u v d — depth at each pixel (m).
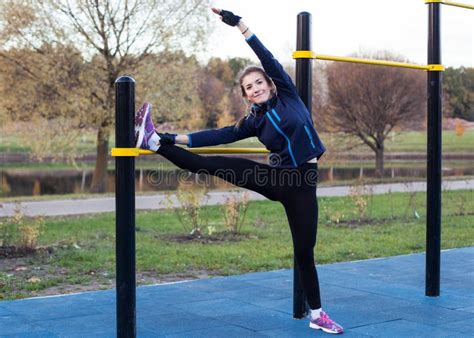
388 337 4.25
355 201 12.90
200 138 4.00
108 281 6.70
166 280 6.81
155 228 10.99
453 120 35.69
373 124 27.94
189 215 10.55
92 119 20.69
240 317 4.82
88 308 5.11
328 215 12.73
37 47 19.95
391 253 8.55
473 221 12.30
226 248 8.86
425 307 5.10
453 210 14.30
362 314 4.88
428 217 5.45
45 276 6.92
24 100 20.66
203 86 31.08
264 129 4.09
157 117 21.41
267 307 5.15
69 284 6.55
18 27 19.64
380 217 12.77
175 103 21.66
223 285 6.06
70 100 20.31
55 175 31.05
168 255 8.27
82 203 16.42
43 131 21.25
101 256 8.12
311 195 4.15
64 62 20.09
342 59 4.72
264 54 4.01
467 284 6.07
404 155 37.16
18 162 33.88
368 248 8.91
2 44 19.91
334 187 21.00
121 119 3.59
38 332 4.38
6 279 6.70
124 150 3.60
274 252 8.52
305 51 4.51
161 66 21.14
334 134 28.88
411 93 28.36
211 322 4.68
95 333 4.36
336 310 5.01
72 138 21.42
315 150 4.11
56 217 12.99
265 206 14.88
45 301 5.37
